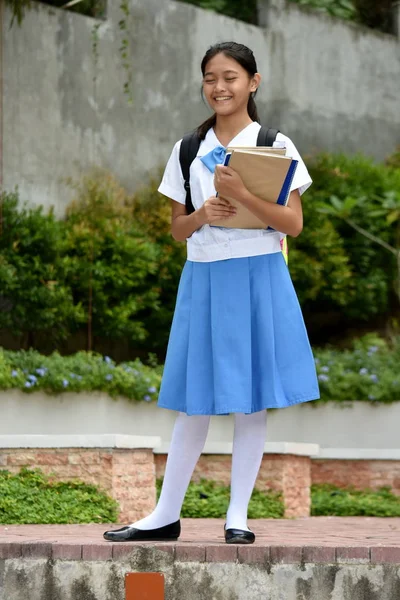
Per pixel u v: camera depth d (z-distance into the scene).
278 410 12.46
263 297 5.60
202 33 15.23
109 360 11.68
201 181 5.65
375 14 17.94
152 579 5.39
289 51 16.08
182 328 5.73
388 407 12.86
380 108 17.17
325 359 13.52
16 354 11.12
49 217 12.90
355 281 15.30
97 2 14.37
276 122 15.88
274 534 7.36
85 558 5.44
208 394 5.62
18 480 8.64
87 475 8.77
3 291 12.20
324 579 5.38
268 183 5.35
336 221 15.42
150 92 14.66
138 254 13.26
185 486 5.83
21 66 13.39
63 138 13.74
